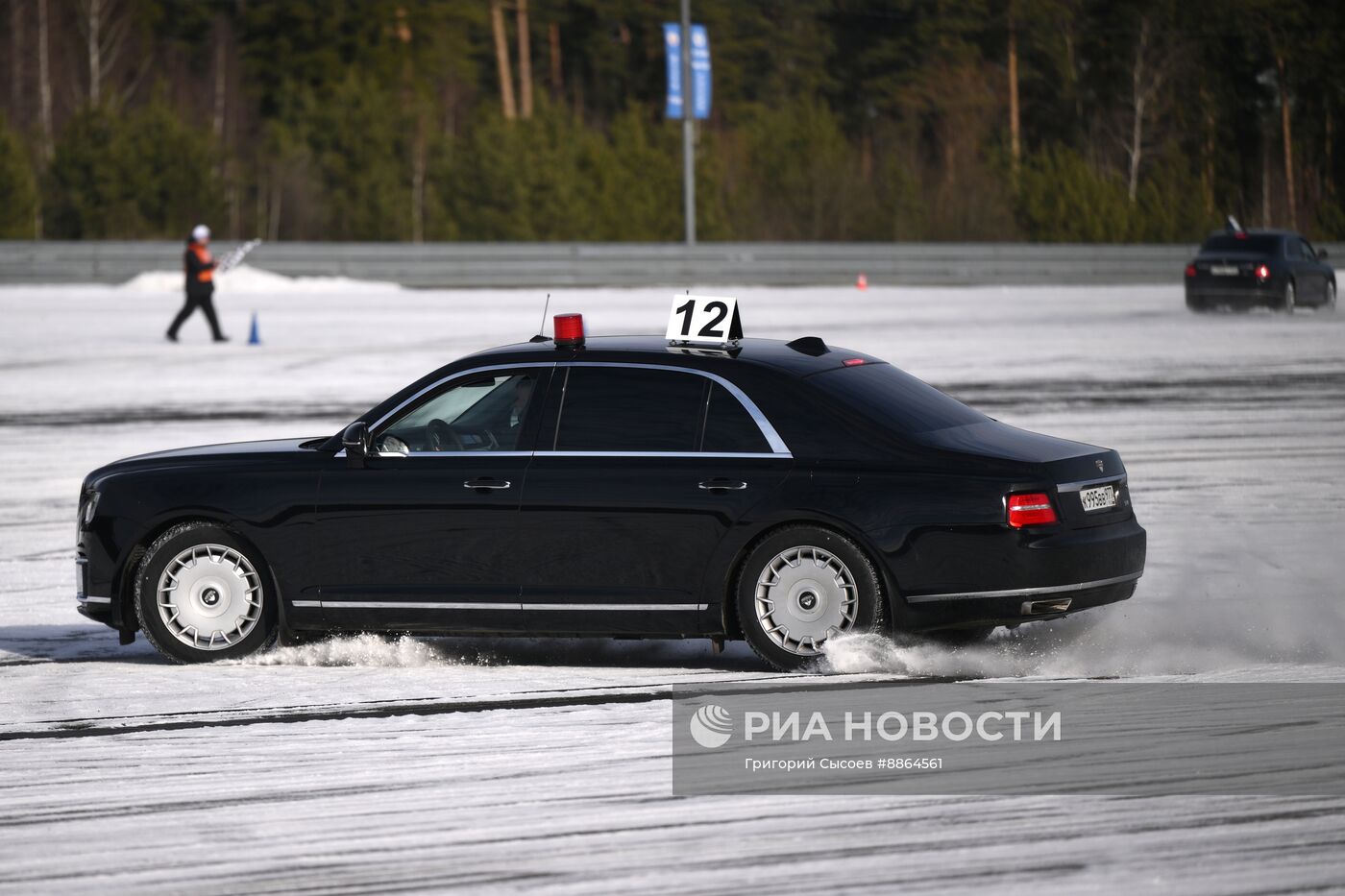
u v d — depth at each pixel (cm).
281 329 8869
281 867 1603
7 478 4506
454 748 2009
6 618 2933
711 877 1549
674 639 2680
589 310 9912
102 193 17188
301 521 2491
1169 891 1493
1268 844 1611
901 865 1572
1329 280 10169
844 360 2545
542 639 2694
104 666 2538
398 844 1661
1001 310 10181
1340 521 3584
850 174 19588
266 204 19162
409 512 2452
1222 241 9875
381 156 19550
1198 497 3928
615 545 2383
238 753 2011
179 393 6275
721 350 2503
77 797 1845
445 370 2523
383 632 2512
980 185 19462
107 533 2558
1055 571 2281
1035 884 1516
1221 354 7456
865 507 2303
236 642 2530
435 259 12388
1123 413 5528
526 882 1548
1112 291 12338
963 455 2320
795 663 2348
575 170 18825
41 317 9775
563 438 2439
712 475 2353
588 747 2002
